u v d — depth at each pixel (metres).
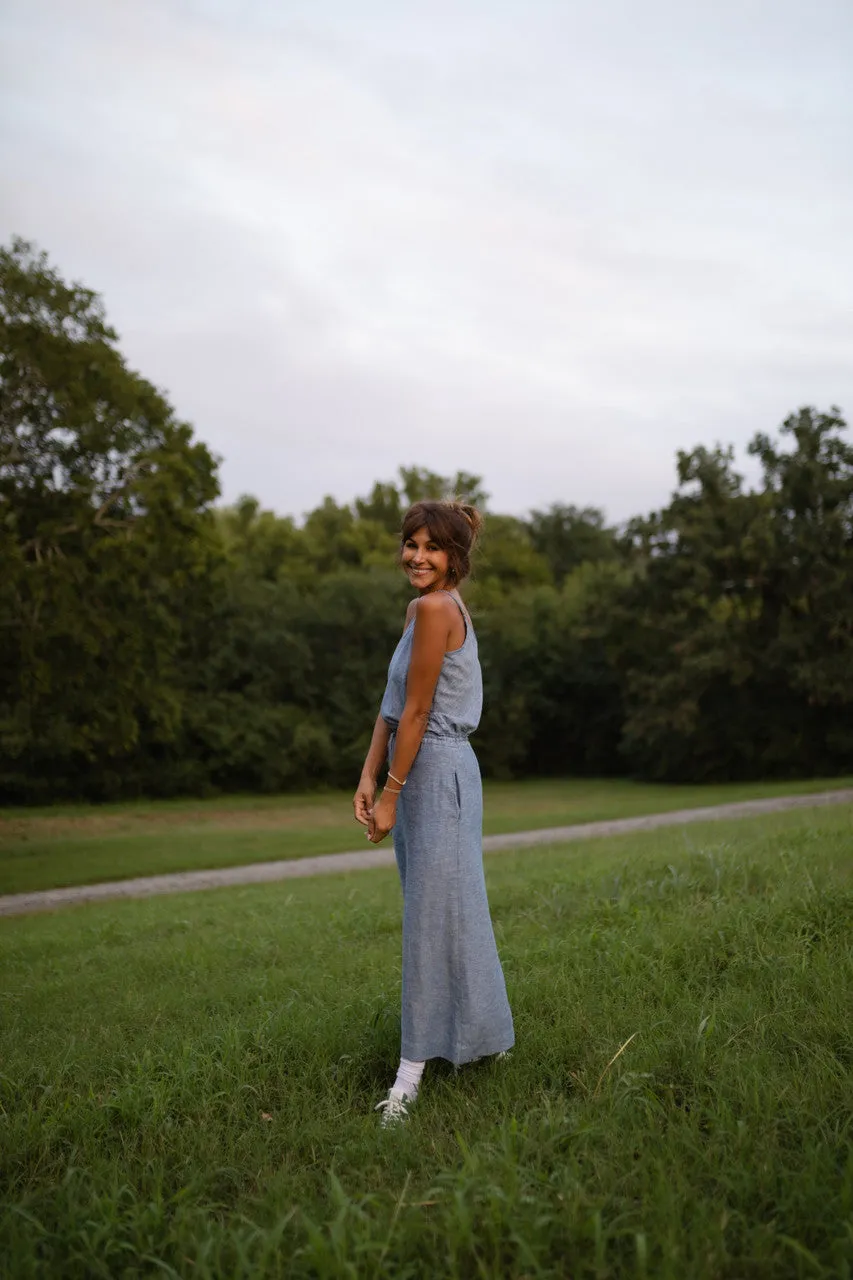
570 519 68.44
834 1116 2.23
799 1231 1.82
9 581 16.81
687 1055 2.70
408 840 2.82
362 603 42.53
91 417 18.09
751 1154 2.08
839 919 4.11
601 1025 3.09
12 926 9.97
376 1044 3.08
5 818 29.11
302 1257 1.83
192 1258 1.89
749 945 3.88
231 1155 2.43
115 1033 3.79
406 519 2.93
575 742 47.31
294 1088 2.82
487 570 53.41
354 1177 2.24
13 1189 2.31
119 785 36.53
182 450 19.78
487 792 38.53
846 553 34.50
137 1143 2.52
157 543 19.03
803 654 33.66
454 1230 1.85
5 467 18.39
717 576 36.34
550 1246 1.83
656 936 4.19
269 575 49.97
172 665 38.38
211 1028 3.61
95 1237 1.94
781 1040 2.76
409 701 2.78
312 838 20.69
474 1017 2.75
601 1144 2.24
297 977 4.58
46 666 18.53
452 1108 2.59
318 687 42.12
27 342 17.72
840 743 34.69
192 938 6.98
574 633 44.28
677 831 13.30
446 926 2.76
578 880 6.76
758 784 35.56
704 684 36.00
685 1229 1.82
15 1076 3.10
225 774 39.94
